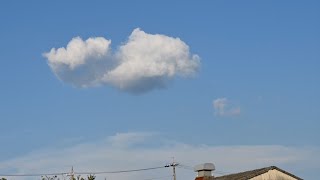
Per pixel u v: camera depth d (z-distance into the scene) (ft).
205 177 177.37
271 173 162.81
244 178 159.02
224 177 172.14
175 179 248.93
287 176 165.17
